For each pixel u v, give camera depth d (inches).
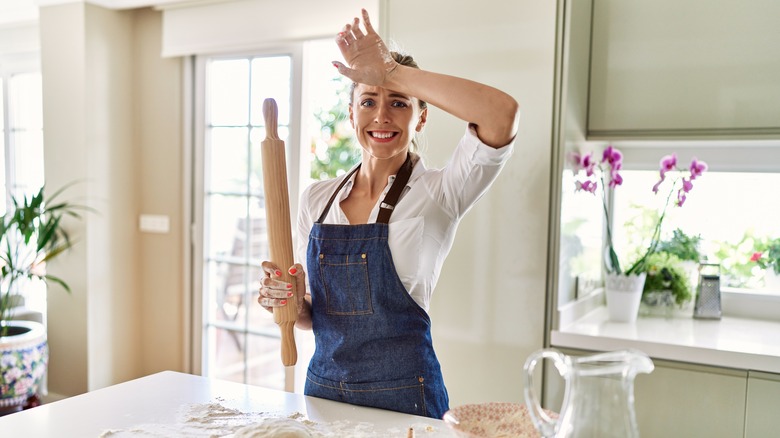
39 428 48.1
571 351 83.7
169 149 148.5
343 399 59.5
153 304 153.3
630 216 110.0
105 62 143.9
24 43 163.8
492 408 45.1
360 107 60.7
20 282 169.6
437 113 91.8
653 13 87.3
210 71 142.9
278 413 52.2
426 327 60.1
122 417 50.6
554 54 83.2
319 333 61.7
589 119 92.0
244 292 142.8
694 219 105.7
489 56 87.6
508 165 86.9
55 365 147.8
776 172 100.1
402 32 93.4
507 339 87.7
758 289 101.8
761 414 74.2
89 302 142.9
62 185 144.3
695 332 86.6
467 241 90.0
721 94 84.1
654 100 87.9
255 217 139.5
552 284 85.2
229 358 146.1
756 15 81.8
